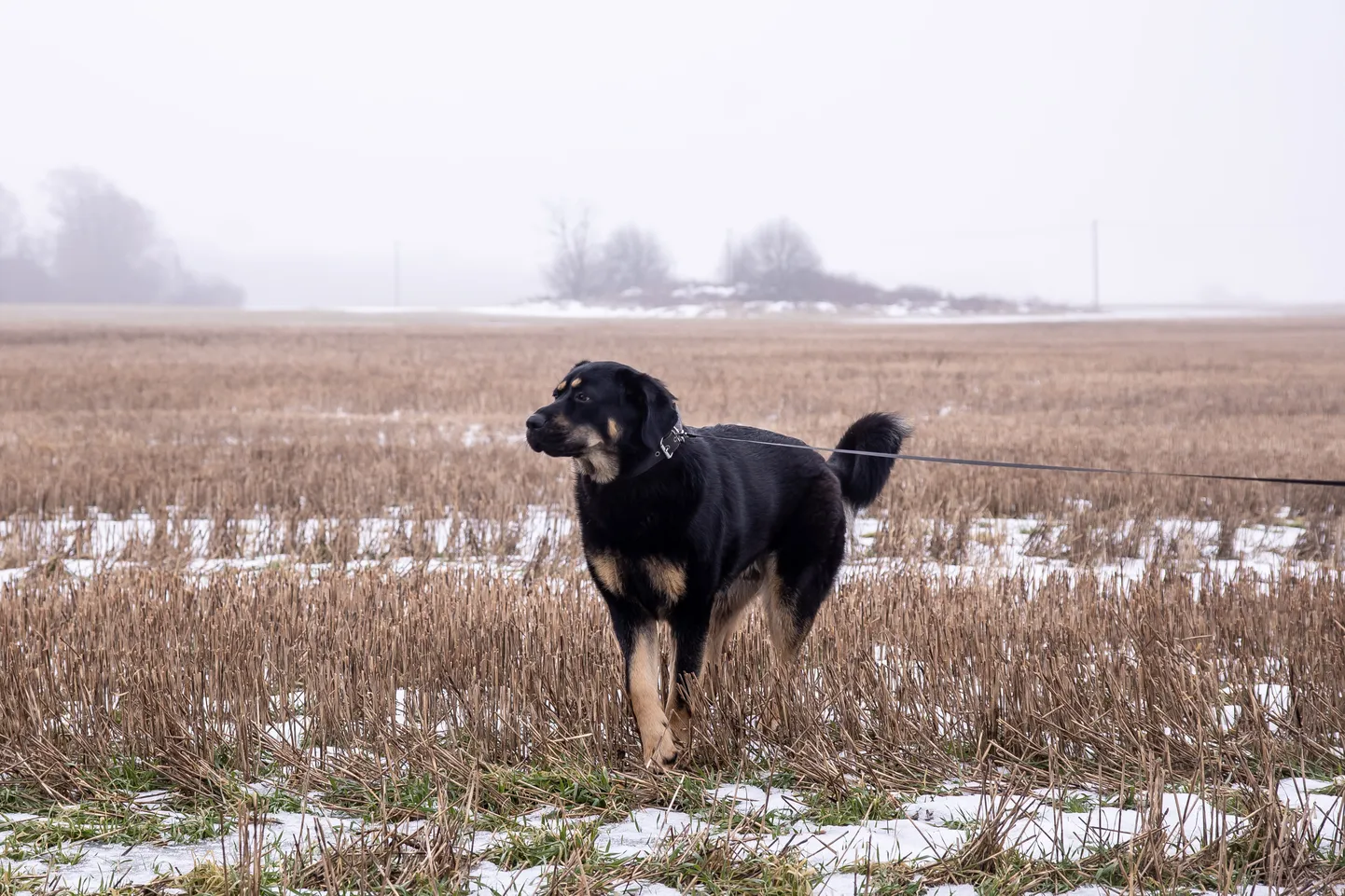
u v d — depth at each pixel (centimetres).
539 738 454
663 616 496
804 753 444
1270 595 652
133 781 428
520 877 351
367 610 588
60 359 3172
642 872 350
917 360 3375
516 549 914
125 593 615
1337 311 13400
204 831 384
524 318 9288
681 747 477
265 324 6744
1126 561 909
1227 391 2384
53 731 455
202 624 560
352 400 2158
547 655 520
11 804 413
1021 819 388
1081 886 349
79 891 333
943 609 601
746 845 369
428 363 3142
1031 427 1675
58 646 522
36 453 1306
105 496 1059
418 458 1296
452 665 514
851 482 634
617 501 480
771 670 509
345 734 464
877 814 408
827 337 5347
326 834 382
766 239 12131
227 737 460
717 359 3372
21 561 844
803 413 1928
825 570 573
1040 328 7019
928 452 1365
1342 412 2006
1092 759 462
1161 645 531
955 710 486
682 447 485
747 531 529
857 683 490
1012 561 898
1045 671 500
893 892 339
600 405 474
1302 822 371
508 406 2106
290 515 966
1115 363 3275
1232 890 337
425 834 371
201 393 2212
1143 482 1148
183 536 904
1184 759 455
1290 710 489
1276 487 1151
